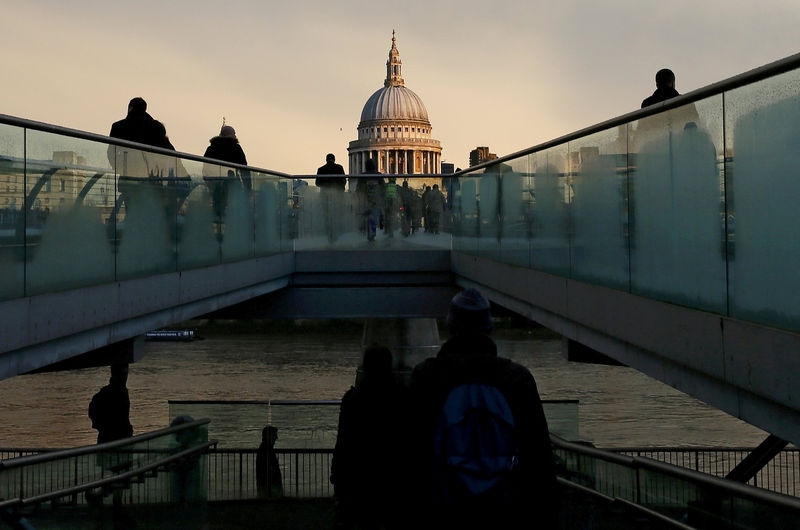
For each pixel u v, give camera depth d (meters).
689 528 5.23
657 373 5.97
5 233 5.61
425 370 3.47
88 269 6.96
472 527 3.28
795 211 3.98
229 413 11.91
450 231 16.52
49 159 6.24
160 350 87.00
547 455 3.38
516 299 10.33
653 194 5.84
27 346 5.95
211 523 10.62
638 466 6.10
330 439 11.93
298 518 10.79
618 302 6.55
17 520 5.30
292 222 16.50
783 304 4.12
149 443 7.49
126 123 10.65
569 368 71.62
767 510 4.27
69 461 6.04
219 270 10.86
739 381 4.58
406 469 3.46
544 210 8.88
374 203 16.61
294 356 81.38
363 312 16.19
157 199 8.63
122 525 6.88
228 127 13.57
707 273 5.00
